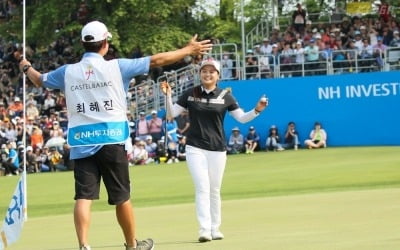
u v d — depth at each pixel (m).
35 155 50.22
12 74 68.88
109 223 21.20
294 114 57.31
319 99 57.09
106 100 14.14
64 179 41.34
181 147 51.84
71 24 67.31
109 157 14.16
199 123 17.77
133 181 37.34
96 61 14.21
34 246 17.34
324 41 59.06
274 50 59.53
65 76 14.27
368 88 56.56
